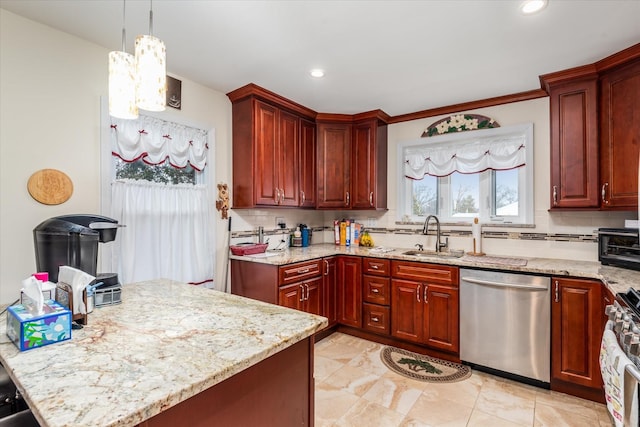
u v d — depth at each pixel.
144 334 1.11
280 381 1.12
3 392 1.36
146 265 2.33
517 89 2.77
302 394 1.22
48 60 1.89
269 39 2.00
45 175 1.86
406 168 3.54
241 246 2.91
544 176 2.79
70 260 1.51
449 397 2.16
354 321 3.16
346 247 3.58
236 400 0.96
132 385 0.78
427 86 2.73
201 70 2.44
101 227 1.64
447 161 3.27
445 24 1.83
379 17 1.77
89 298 1.33
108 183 2.12
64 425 0.63
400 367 2.57
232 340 1.06
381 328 2.99
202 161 2.70
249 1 1.64
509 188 3.02
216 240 2.82
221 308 1.41
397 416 1.96
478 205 3.17
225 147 2.90
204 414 0.87
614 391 1.18
